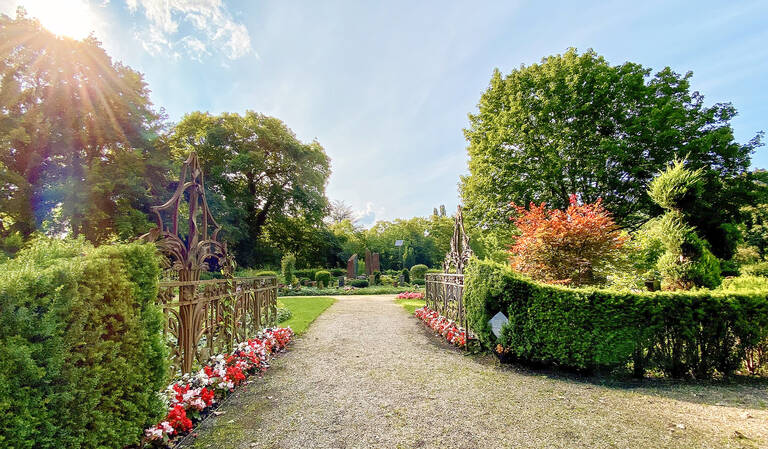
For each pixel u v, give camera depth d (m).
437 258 39.50
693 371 3.79
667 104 12.56
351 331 6.62
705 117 13.02
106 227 14.56
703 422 2.62
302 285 20.33
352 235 38.94
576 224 6.71
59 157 13.92
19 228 12.96
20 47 12.86
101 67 14.28
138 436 2.14
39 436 1.44
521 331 4.19
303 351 5.04
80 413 1.65
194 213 3.59
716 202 12.42
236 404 3.03
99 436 1.78
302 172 25.50
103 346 1.83
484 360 4.52
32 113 12.93
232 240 21.08
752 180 12.88
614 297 3.83
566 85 13.50
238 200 22.91
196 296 3.38
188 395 2.65
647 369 3.85
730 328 3.81
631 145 12.92
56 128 13.47
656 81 13.58
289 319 7.98
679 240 6.30
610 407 2.93
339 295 16.34
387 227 45.44
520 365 4.26
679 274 6.23
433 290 8.20
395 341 5.73
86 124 14.27
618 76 13.06
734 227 11.88
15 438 1.33
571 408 2.91
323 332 6.52
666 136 12.27
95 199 13.75
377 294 16.94
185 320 3.17
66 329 1.64
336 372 4.01
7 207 12.32
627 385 3.57
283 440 2.35
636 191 13.49
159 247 2.86
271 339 4.96
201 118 22.67
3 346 1.32
